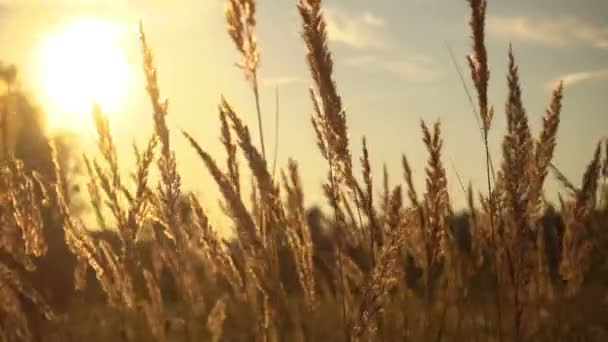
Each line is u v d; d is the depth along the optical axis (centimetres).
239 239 136
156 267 150
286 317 140
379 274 129
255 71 139
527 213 145
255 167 134
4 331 143
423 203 150
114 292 148
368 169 137
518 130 144
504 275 148
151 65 146
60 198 150
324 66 135
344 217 143
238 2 138
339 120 136
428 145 148
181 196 146
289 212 140
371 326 130
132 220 147
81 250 150
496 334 150
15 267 145
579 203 152
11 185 147
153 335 149
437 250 151
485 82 147
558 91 147
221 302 148
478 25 147
